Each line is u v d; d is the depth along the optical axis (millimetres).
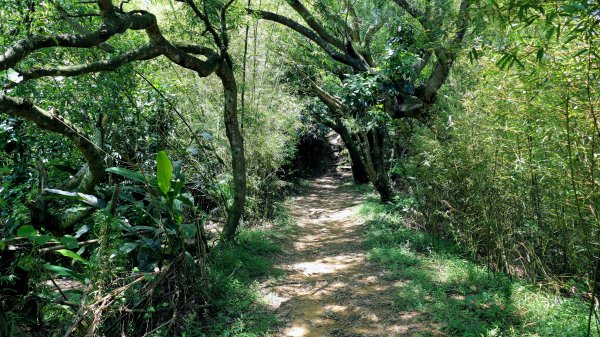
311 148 15469
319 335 3451
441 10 4961
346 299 4164
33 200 3645
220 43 5086
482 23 2592
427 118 6445
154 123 5547
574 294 3713
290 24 7031
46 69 2863
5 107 2664
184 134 6520
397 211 7566
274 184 8070
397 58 6176
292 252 6016
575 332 3010
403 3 6219
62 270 2895
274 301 4141
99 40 2873
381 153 8531
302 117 10734
